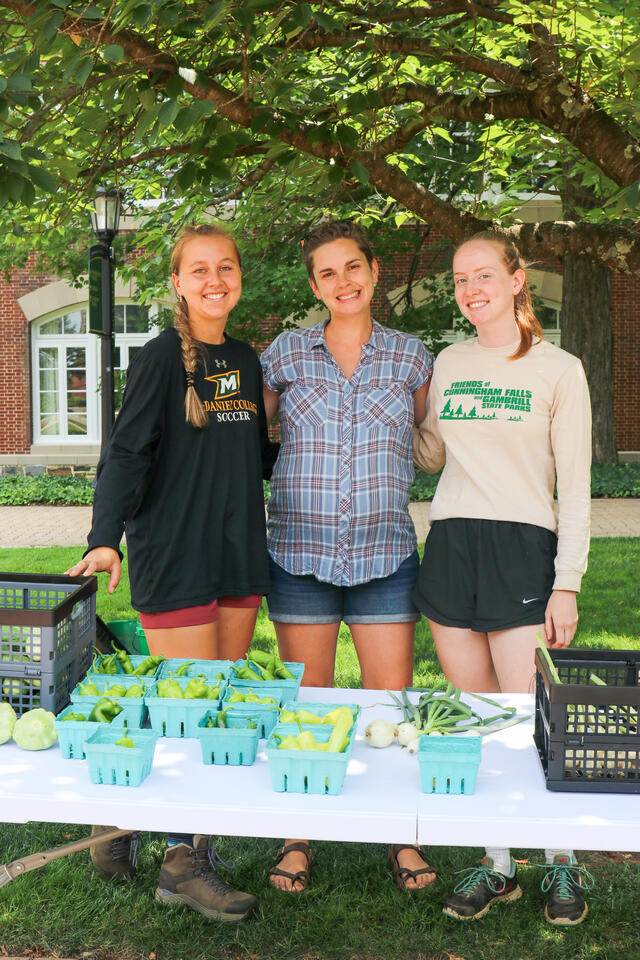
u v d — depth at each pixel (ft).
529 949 9.32
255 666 8.30
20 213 15.55
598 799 6.34
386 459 10.32
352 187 19.07
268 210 21.30
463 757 6.34
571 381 9.58
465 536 9.86
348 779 6.70
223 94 10.71
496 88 12.81
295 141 11.76
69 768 6.86
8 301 59.11
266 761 7.03
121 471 9.23
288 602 10.56
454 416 9.93
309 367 10.45
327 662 10.76
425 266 55.16
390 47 11.73
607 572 27.78
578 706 6.55
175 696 7.54
